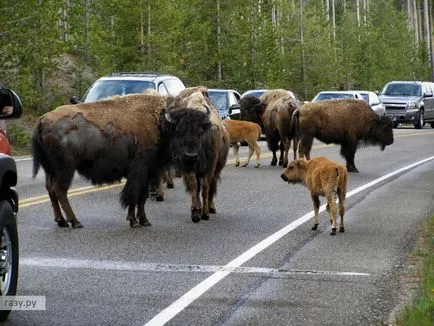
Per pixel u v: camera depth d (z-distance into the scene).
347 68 100.75
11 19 40.22
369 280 12.77
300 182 17.78
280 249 15.19
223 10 70.62
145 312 10.73
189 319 10.44
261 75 71.38
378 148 42.09
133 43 57.09
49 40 41.81
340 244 15.80
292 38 90.25
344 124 29.61
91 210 19.77
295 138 30.98
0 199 10.21
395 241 16.19
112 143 17.38
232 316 10.61
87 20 53.34
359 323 10.39
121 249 15.00
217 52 69.44
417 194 23.53
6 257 10.02
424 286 12.00
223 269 13.38
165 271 13.17
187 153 17.14
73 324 10.13
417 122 63.31
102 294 11.64
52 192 17.42
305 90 87.25
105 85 29.00
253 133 31.52
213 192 19.53
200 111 17.47
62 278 12.59
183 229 17.36
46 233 16.58
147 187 17.75
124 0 55.75
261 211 20.05
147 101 17.91
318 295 11.79
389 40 127.62
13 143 39.38
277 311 10.90
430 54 158.88
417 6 181.25
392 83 65.75
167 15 57.34
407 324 10.11
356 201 21.98
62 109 17.44
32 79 45.97
